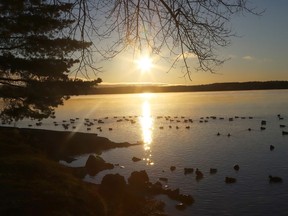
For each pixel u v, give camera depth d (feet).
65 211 38.04
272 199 79.15
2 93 79.97
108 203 60.59
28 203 37.63
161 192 85.30
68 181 50.34
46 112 84.28
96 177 108.78
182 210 73.36
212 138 186.70
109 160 138.82
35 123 290.56
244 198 80.38
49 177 49.49
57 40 68.80
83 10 14.33
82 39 14.60
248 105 439.22
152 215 66.23
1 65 75.51
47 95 78.13
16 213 35.40
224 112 349.82
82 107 555.69
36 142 89.15
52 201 39.29
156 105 563.89
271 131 205.26
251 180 95.81
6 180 43.78
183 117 316.40
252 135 191.72
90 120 318.86
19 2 67.92
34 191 41.09
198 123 267.59
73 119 314.76
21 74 80.23
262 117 286.66
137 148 166.91
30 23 69.15
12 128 102.83
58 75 77.82
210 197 82.23
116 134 223.71
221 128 229.04
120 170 119.03
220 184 93.15
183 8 14.44
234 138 183.42
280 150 142.51
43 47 73.41
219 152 143.02
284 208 73.61
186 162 125.80
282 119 267.80
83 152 159.74
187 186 92.89
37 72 76.18
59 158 143.54
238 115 311.68
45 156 69.72
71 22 15.99
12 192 39.99
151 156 142.82
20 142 71.46
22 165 51.57
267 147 150.71
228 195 83.15
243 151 143.02
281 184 90.58
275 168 110.01
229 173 105.29
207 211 73.20
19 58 76.07
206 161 125.49
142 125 270.67
